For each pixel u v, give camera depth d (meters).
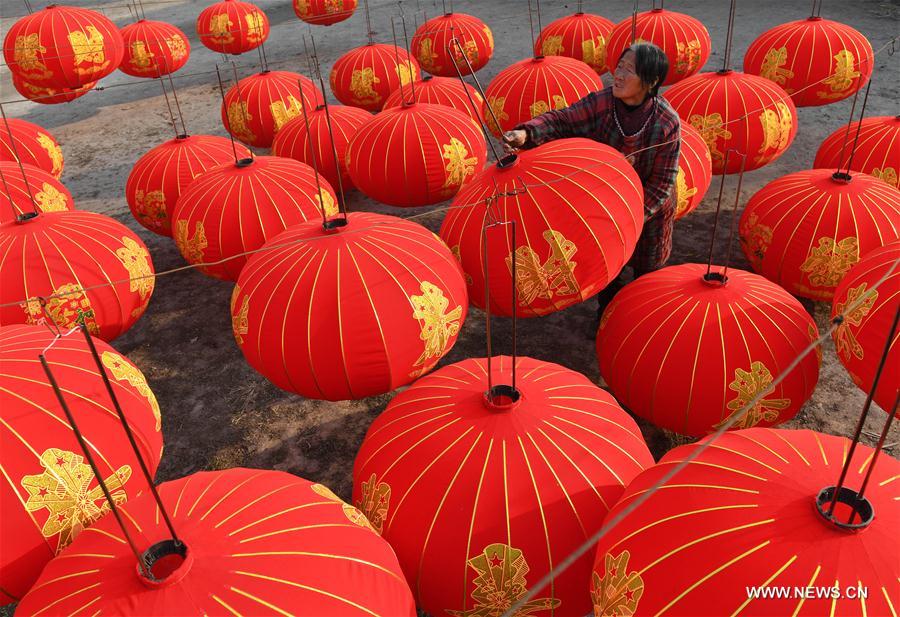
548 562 2.32
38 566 2.46
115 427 2.66
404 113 5.38
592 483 2.40
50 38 6.72
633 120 3.62
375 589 2.04
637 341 3.32
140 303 4.34
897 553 1.73
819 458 2.02
